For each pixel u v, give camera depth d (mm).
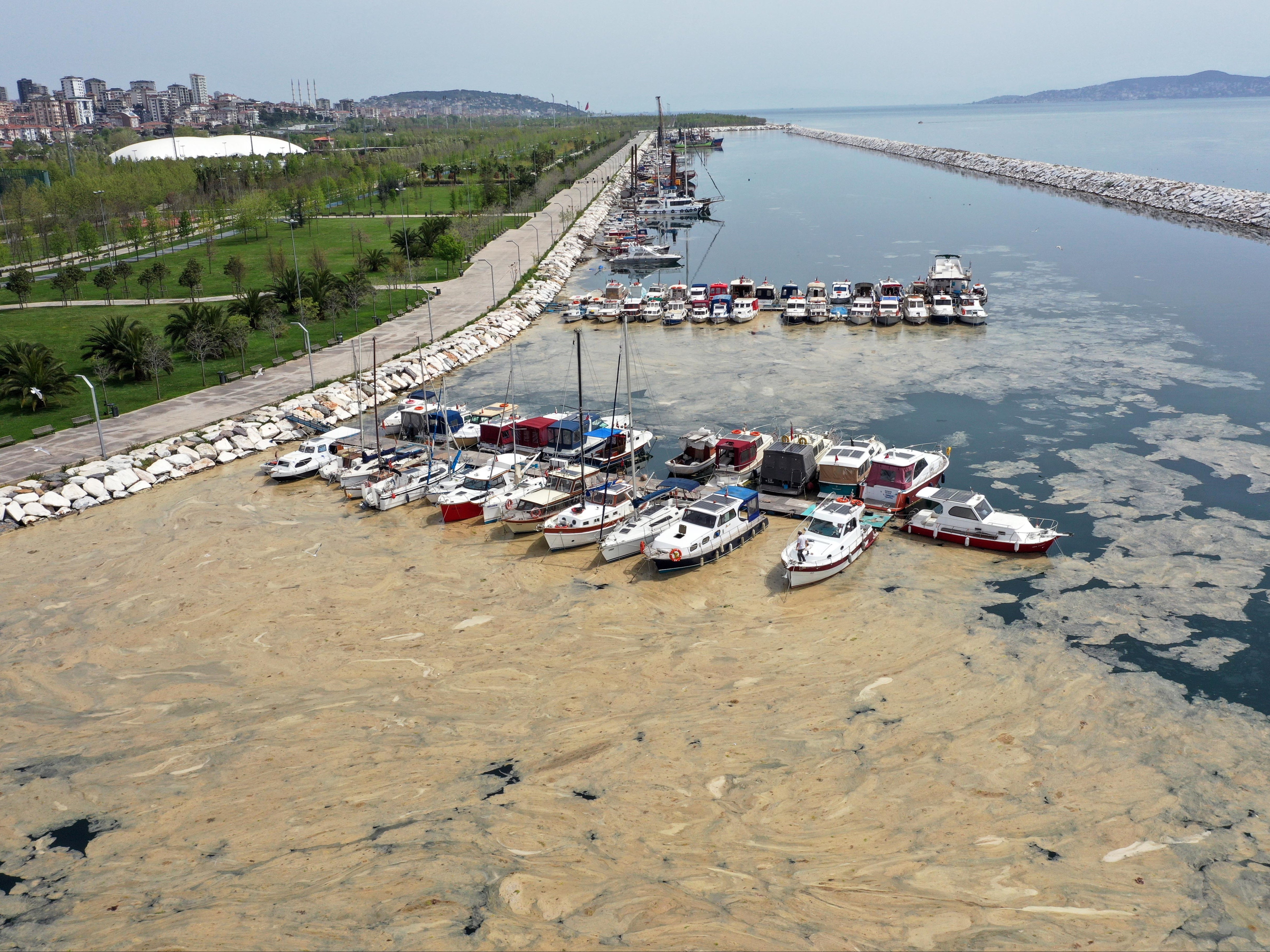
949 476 61844
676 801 32375
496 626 45625
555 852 29984
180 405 81812
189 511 61875
